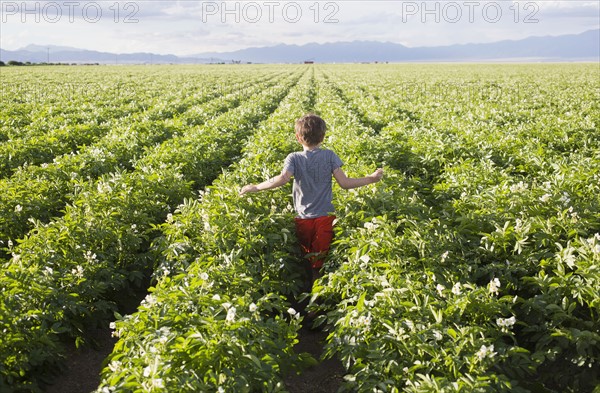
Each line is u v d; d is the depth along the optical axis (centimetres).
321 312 655
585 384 500
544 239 638
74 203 798
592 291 516
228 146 1472
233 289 572
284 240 720
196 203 796
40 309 547
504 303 530
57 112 2209
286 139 1359
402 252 623
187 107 2569
